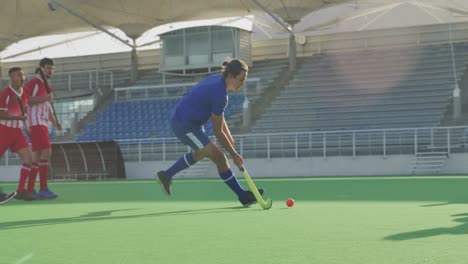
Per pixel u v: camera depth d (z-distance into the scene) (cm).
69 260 312
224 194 972
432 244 351
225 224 478
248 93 2991
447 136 2222
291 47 3125
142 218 546
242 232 422
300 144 2417
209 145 643
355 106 2767
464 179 1545
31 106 895
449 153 2189
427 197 838
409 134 2312
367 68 3020
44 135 909
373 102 2766
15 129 873
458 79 2786
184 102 635
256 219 516
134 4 3072
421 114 2589
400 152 2250
